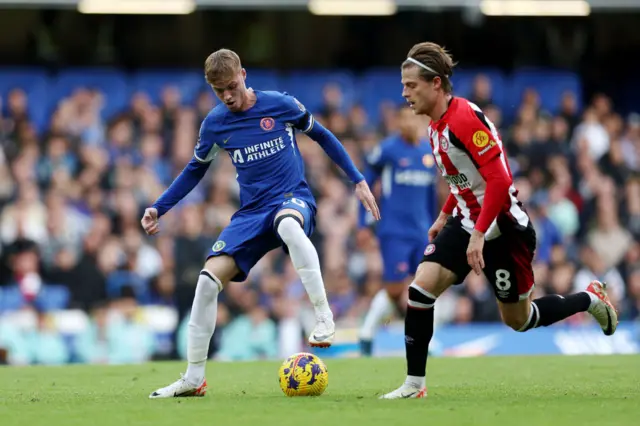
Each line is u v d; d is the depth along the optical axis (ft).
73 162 203.92
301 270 73.05
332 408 63.21
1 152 208.85
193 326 73.46
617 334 159.74
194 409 63.36
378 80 235.20
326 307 73.51
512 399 68.90
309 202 76.43
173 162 211.61
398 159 141.59
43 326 160.15
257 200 75.66
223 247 74.08
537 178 212.02
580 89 240.12
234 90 74.23
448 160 69.82
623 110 252.42
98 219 185.47
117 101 225.35
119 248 180.86
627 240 204.64
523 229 71.72
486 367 102.47
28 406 67.31
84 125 214.07
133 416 60.29
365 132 219.00
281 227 73.05
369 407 63.67
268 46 249.96
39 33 242.58
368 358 119.03
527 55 251.39
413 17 248.11
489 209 67.26
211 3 213.05
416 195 142.51
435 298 70.69
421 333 70.54
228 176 198.90
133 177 200.95
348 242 191.42
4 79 223.51
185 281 177.58
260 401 68.33
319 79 235.81
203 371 74.18
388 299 142.51
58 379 93.30
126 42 246.06
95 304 176.76
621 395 72.23
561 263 192.85
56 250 185.47
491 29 248.73
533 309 77.41
